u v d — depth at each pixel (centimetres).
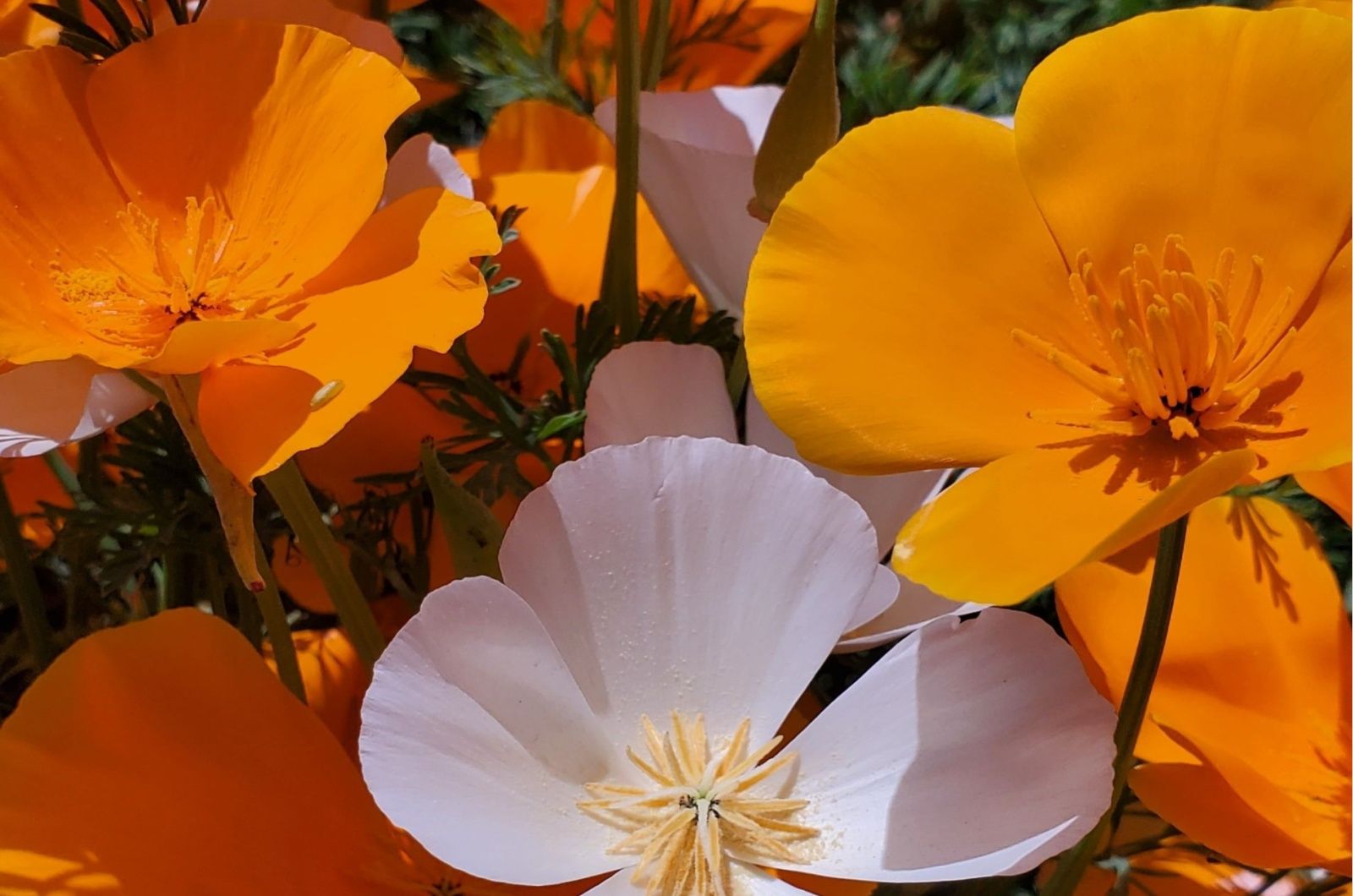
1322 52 23
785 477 24
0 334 23
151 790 25
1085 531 22
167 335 24
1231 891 28
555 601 24
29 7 29
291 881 25
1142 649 23
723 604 24
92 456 29
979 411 23
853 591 24
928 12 39
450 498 25
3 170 24
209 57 25
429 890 26
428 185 26
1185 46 23
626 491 24
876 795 24
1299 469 22
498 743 24
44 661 28
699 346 26
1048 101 23
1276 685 27
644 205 31
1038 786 23
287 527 28
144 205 25
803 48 25
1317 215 23
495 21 38
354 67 25
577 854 24
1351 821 26
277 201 25
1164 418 23
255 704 25
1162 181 23
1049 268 23
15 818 24
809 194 23
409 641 23
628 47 28
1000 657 23
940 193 23
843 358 23
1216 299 23
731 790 24
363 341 23
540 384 31
